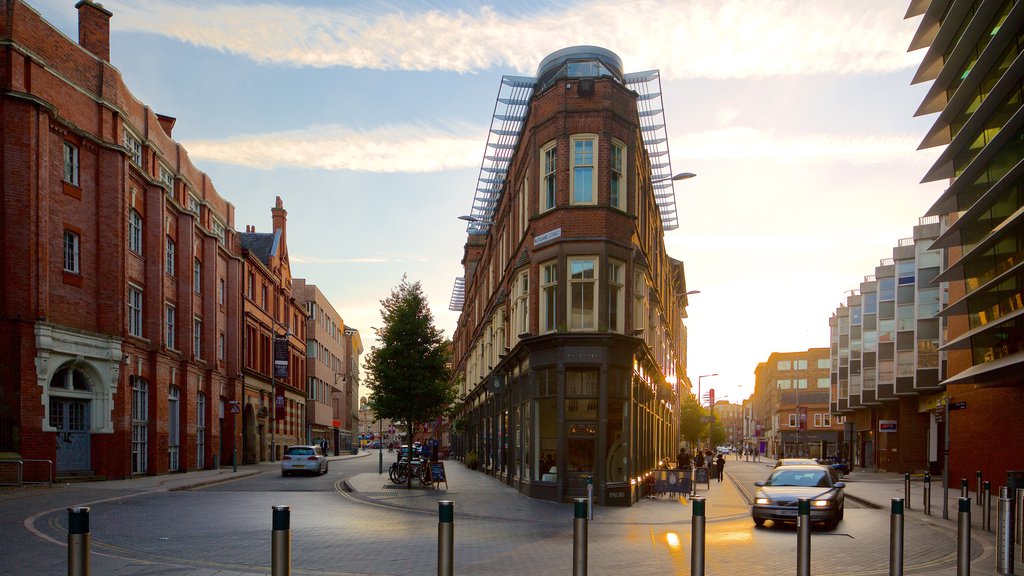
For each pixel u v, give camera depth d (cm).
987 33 2447
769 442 12569
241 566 1023
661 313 3438
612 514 1894
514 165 2833
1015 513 1251
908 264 5159
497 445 3247
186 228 3534
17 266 2333
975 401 3070
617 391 2192
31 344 2352
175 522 1530
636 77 2477
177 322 3475
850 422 7438
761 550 1284
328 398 8062
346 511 1812
